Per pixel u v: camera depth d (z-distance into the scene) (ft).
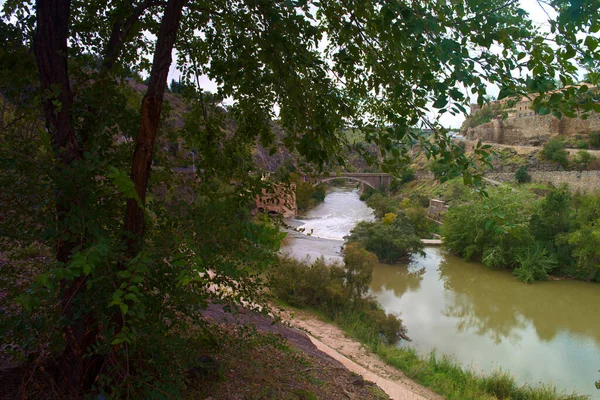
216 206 7.37
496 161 165.07
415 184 191.62
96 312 6.37
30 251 7.68
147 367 7.34
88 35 10.79
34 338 5.82
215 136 11.80
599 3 5.37
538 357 46.06
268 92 11.60
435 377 33.63
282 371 13.56
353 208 171.63
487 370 41.81
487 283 77.56
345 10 8.48
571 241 81.82
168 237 6.80
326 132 8.89
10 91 7.86
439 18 6.53
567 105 6.33
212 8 11.57
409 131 7.59
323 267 51.11
